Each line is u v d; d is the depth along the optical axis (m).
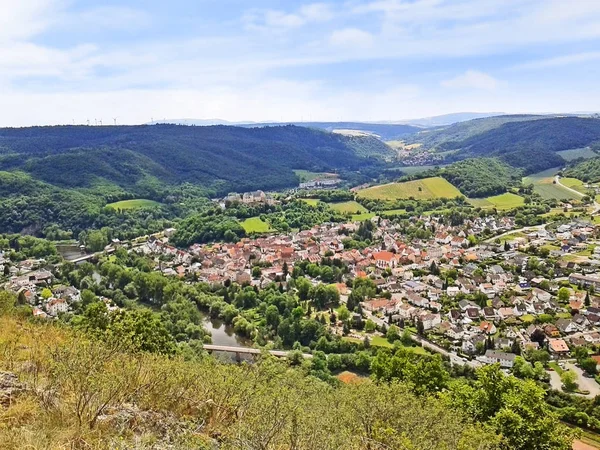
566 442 28.05
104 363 13.34
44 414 10.43
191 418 12.84
